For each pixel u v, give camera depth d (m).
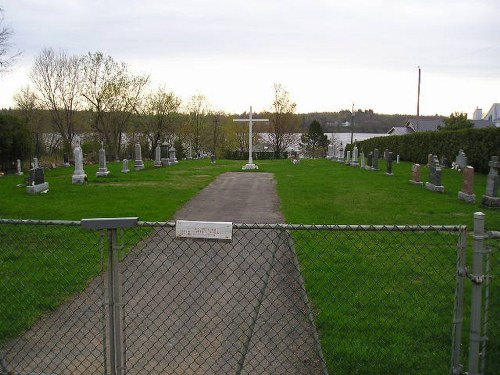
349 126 103.25
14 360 4.46
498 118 65.94
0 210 12.60
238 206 14.07
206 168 30.20
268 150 67.88
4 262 7.21
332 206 13.40
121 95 45.50
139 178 22.28
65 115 47.06
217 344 4.77
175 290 6.23
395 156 37.72
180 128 58.00
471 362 3.96
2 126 29.66
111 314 3.97
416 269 6.88
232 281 6.57
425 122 65.75
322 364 4.32
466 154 25.11
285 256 7.62
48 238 8.54
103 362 4.34
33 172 16.59
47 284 6.35
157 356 4.53
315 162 36.81
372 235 8.93
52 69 45.03
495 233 3.90
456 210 12.64
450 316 5.28
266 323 5.24
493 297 5.62
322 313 5.41
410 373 4.19
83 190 17.33
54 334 4.95
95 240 8.42
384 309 5.50
